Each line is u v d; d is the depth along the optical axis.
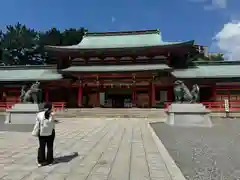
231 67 38.50
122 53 39.03
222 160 8.97
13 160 8.66
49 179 6.57
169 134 15.59
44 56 80.56
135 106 37.53
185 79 35.66
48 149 8.15
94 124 21.62
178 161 8.84
